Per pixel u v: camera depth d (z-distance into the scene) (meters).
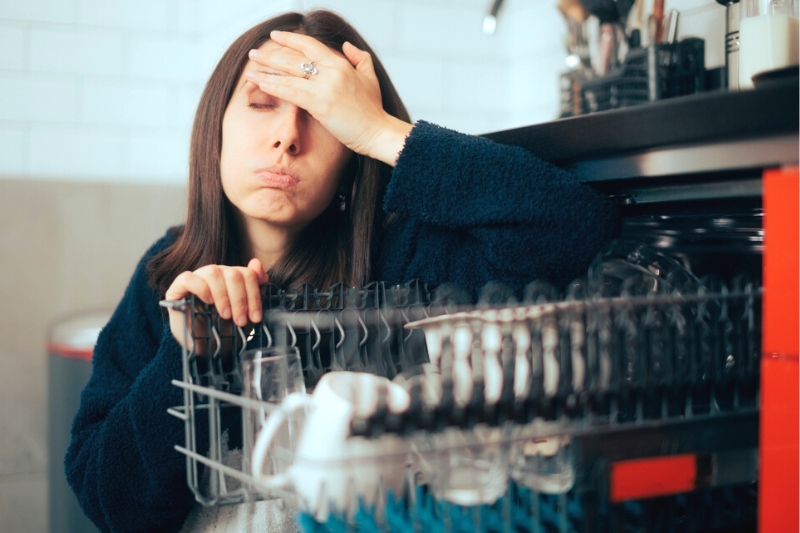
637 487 0.55
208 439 0.80
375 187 1.10
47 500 1.91
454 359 0.57
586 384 0.55
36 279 1.89
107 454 0.85
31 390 1.89
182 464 0.82
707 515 0.62
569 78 1.36
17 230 1.87
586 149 0.79
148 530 0.87
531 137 0.90
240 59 1.06
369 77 1.05
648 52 1.17
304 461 0.51
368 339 0.80
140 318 1.10
